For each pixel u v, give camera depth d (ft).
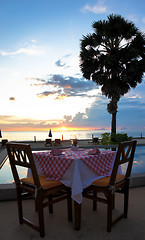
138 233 5.91
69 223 6.59
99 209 7.73
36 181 5.61
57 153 7.06
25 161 5.81
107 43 37.17
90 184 6.36
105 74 35.53
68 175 6.34
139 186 10.58
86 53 35.76
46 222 6.66
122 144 5.78
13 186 8.93
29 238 5.66
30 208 7.82
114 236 5.73
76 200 6.02
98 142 49.11
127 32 34.35
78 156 6.79
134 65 33.35
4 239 5.62
